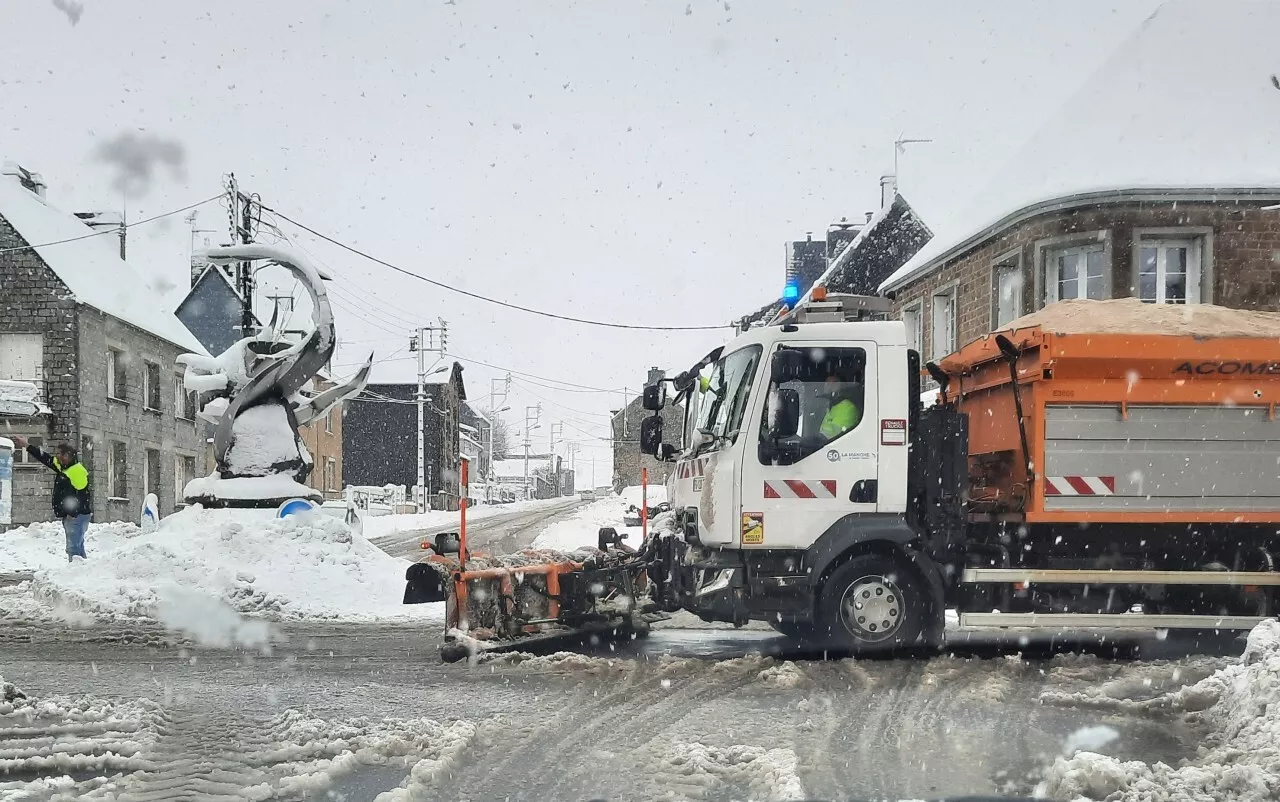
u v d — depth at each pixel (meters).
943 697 7.58
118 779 5.30
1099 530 9.25
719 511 8.98
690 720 6.80
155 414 42.00
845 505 8.96
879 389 9.05
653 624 12.05
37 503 35.00
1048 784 5.29
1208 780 5.08
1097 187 19.09
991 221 21.03
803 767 5.68
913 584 9.08
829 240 45.53
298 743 6.03
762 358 9.07
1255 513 9.19
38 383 35.22
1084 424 9.13
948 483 9.12
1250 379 9.16
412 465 77.69
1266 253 18.86
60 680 8.17
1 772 5.48
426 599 9.43
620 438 94.19
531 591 9.77
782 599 8.98
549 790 5.24
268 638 10.60
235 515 15.05
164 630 11.01
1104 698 7.34
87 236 42.66
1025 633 11.27
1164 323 9.28
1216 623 9.29
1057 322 9.41
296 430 16.69
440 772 5.45
